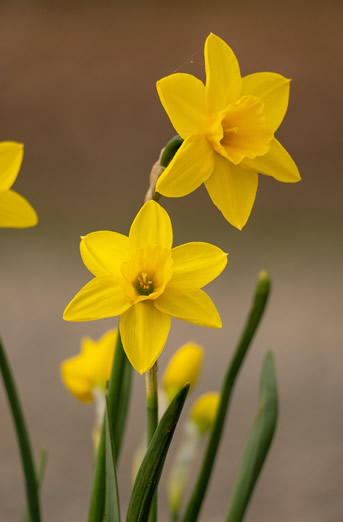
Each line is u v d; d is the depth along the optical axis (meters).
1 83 5.98
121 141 5.62
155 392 1.19
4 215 1.17
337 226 4.44
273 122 1.20
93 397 1.29
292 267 3.81
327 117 5.88
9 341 3.06
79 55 6.20
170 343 3.04
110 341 1.29
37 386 2.74
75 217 4.58
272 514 1.96
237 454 2.33
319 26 6.44
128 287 1.17
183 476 1.31
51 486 2.14
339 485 2.08
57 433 2.43
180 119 1.18
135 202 4.85
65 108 5.85
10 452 2.33
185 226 4.42
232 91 1.19
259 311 1.24
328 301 3.43
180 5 6.59
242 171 1.19
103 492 1.22
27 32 6.32
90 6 6.52
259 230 4.38
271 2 6.65
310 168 5.44
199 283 1.18
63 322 3.28
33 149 5.51
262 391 1.26
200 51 6.22
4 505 2.02
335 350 2.96
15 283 3.64
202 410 1.31
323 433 2.39
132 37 6.31
